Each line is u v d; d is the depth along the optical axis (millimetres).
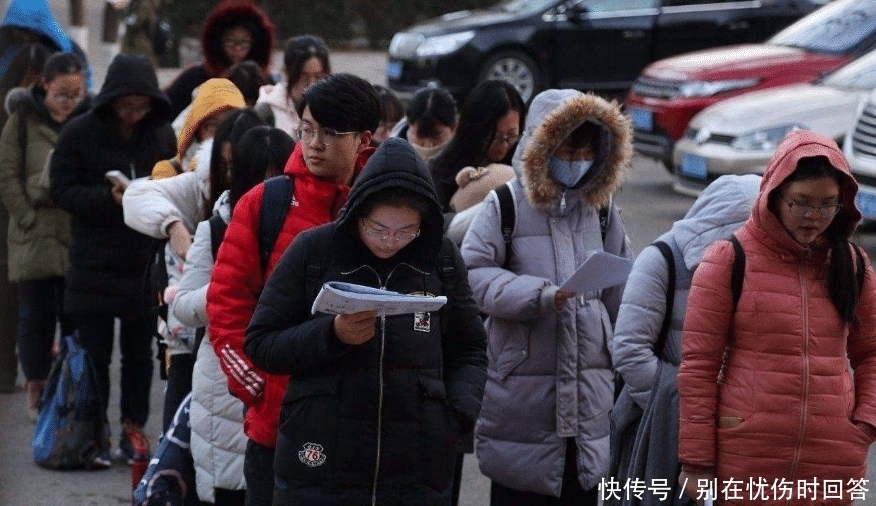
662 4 28250
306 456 5520
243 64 11727
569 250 7453
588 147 7359
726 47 25922
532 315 7219
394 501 5539
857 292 6023
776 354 5992
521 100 8648
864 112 17031
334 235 5574
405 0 39469
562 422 7379
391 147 5465
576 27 28016
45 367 11422
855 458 6098
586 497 7625
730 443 6062
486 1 39625
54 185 10023
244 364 6281
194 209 8398
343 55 38281
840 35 22234
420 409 5539
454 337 5863
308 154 6312
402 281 5605
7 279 11633
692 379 6082
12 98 11227
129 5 27406
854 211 5918
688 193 19969
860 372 6227
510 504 7684
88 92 11891
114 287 10086
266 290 5688
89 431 10297
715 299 6027
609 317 7602
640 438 6645
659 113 21844
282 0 39031
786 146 5879
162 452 7449
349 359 5477
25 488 9867
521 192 7500
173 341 8094
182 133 9047
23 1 11742
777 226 5938
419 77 27938
